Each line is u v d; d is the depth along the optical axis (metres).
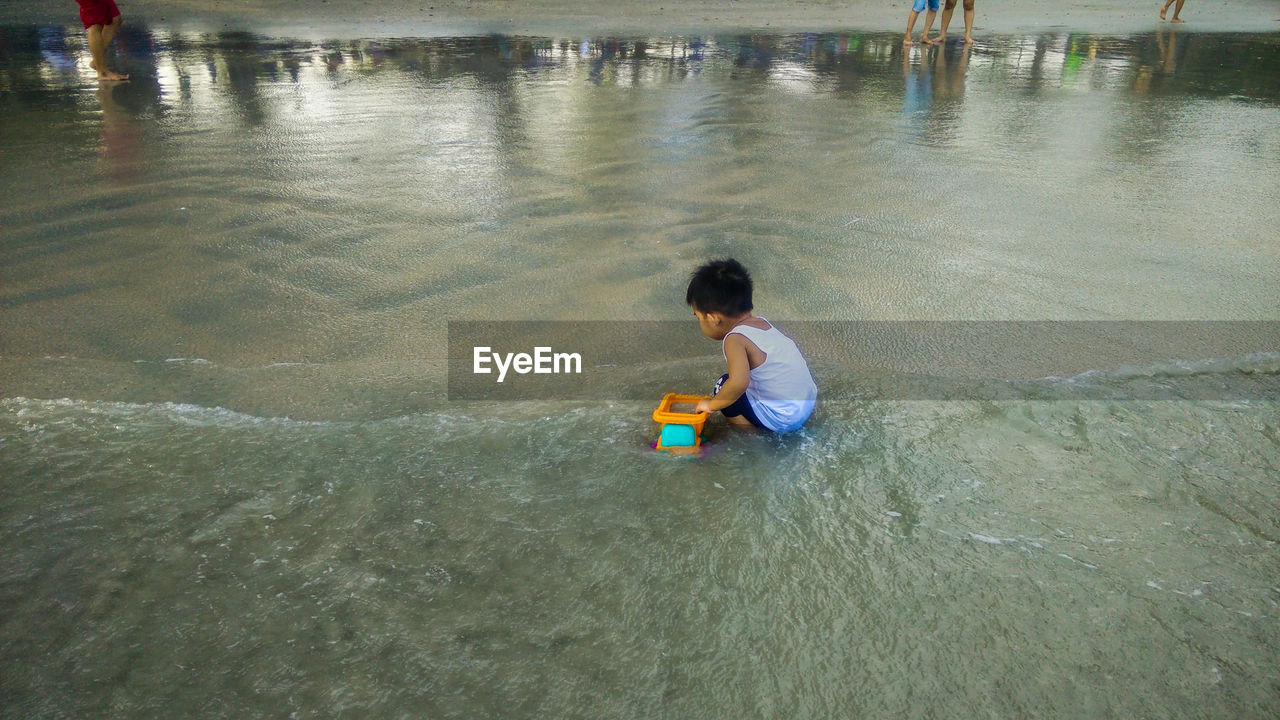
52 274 4.59
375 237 5.19
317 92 9.45
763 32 15.08
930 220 5.58
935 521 2.61
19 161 6.65
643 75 10.77
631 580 2.35
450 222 5.46
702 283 3.07
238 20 15.20
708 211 5.73
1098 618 2.21
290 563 2.42
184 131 7.66
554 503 2.70
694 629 2.18
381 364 3.70
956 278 4.68
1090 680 2.01
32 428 3.11
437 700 1.96
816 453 2.99
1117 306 4.32
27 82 9.78
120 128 7.73
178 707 1.95
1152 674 2.03
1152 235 5.33
